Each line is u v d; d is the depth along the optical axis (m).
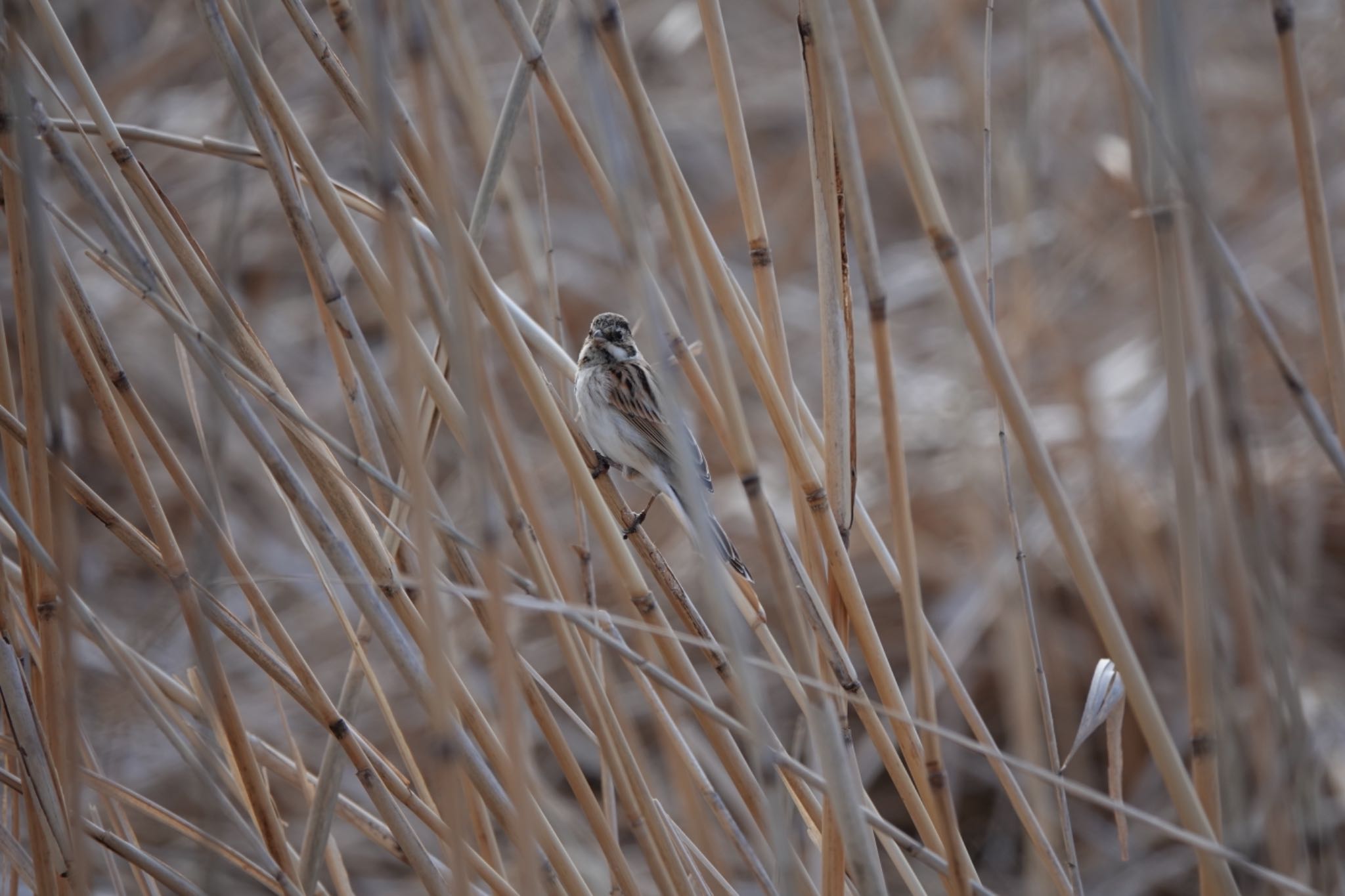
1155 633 18.38
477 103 6.41
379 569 7.59
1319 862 8.86
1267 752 10.35
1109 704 7.76
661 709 8.43
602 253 21.92
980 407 19.14
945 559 18.11
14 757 8.68
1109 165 16.73
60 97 7.66
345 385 8.54
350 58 20.70
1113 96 20.44
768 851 9.11
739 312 7.30
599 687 7.38
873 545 8.49
